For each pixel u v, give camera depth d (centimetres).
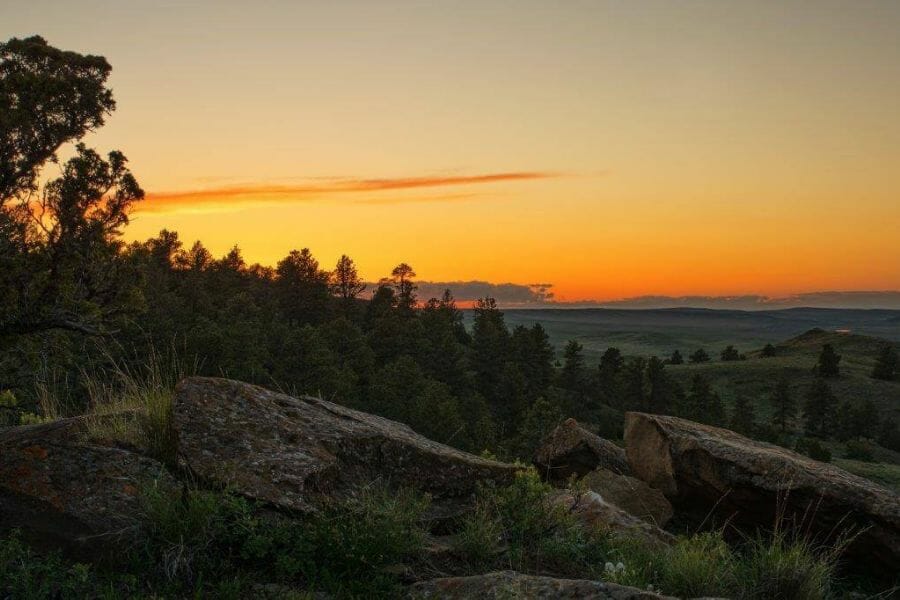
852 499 789
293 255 13250
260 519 555
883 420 16575
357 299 14888
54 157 1034
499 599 469
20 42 1038
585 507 762
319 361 7175
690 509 1018
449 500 730
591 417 13525
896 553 748
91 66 1061
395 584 521
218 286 11675
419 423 7269
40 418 990
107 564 513
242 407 699
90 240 988
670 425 1060
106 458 594
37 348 1205
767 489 859
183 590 491
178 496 566
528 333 14075
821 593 591
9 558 478
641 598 438
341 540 538
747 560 657
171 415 664
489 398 12369
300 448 661
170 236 11356
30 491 545
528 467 793
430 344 11981
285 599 478
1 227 969
